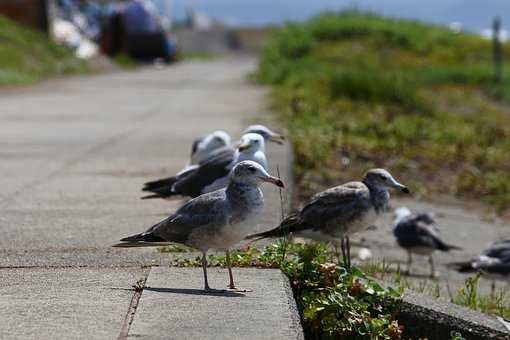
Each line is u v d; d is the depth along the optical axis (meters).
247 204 6.79
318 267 7.48
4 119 19.30
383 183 8.62
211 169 9.48
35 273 7.43
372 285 7.44
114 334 5.86
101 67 39.12
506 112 27.39
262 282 7.05
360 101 23.33
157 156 13.92
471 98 30.31
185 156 13.89
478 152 18.00
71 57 37.91
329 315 7.01
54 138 16.12
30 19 43.12
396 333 7.07
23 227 9.28
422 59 40.38
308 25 43.53
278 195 10.55
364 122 19.25
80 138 16.14
